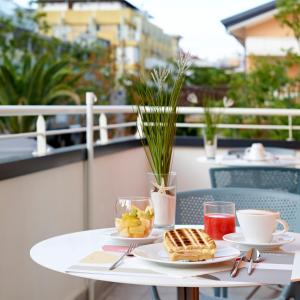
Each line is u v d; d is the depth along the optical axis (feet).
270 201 8.07
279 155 14.34
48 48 37.58
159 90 6.40
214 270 4.88
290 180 11.35
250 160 13.51
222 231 6.06
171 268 4.93
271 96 32.50
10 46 36.76
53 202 10.33
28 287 9.38
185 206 8.12
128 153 15.10
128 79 36.70
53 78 30.04
